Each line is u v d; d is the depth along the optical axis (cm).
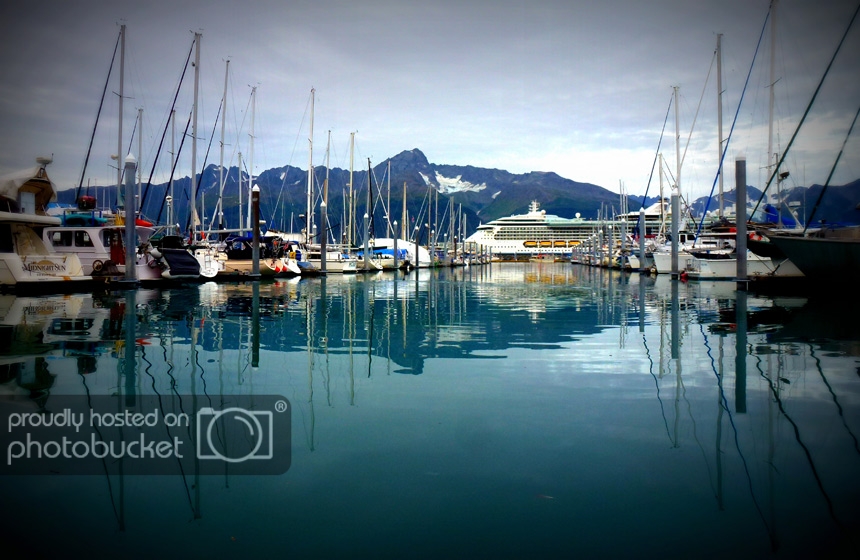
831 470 416
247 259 3412
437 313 1549
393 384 681
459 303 1891
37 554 309
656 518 348
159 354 878
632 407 581
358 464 429
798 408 573
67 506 364
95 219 2628
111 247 2408
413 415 553
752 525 339
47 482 398
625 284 3070
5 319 1306
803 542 321
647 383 686
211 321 1311
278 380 702
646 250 4728
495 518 349
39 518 349
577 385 676
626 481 399
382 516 351
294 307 1692
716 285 2823
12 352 887
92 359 830
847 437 486
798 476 406
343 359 848
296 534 330
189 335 1082
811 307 1653
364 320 1366
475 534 330
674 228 3369
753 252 2631
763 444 470
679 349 936
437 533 331
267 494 380
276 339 1045
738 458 440
